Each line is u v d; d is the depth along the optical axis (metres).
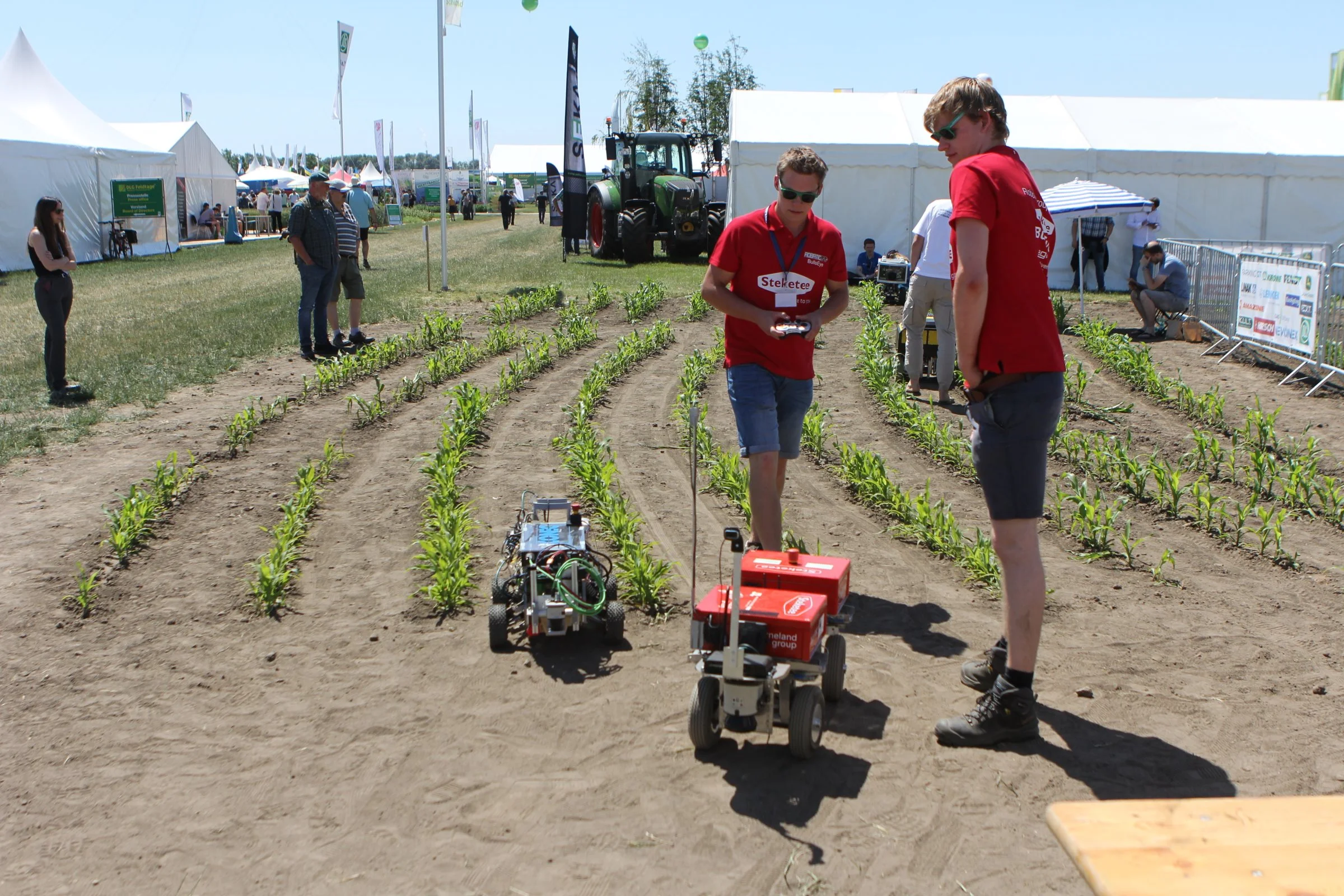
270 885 3.32
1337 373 11.39
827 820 3.58
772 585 4.34
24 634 5.21
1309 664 4.75
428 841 3.53
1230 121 22.59
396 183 68.00
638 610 5.53
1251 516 7.10
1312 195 21.08
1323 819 2.09
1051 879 3.23
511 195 46.94
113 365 11.88
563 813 3.67
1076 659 4.83
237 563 6.19
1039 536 6.65
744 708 3.78
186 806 3.78
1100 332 14.18
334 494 7.48
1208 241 18.28
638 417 9.99
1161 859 1.96
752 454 5.05
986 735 4.03
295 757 4.11
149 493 7.20
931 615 5.42
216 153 40.56
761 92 24.06
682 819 3.61
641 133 28.48
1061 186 16.66
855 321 16.69
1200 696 4.45
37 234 9.96
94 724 4.38
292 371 11.95
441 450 8.17
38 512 6.97
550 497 7.34
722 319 16.64
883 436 9.38
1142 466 8.30
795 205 4.88
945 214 10.32
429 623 5.38
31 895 3.29
